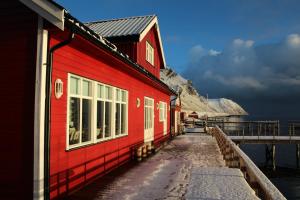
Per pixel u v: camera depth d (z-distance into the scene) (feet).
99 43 22.72
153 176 28.60
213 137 75.77
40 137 18.93
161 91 62.03
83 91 25.30
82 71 24.53
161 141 61.21
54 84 20.62
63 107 21.70
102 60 28.63
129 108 37.70
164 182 26.17
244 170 22.99
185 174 29.48
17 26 19.95
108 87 30.60
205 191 17.26
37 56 19.29
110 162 30.91
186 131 99.76
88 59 25.64
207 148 52.08
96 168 27.37
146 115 47.80
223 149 40.88
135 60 48.34
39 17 19.22
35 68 19.42
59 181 21.18
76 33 19.54
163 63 66.64
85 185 25.05
